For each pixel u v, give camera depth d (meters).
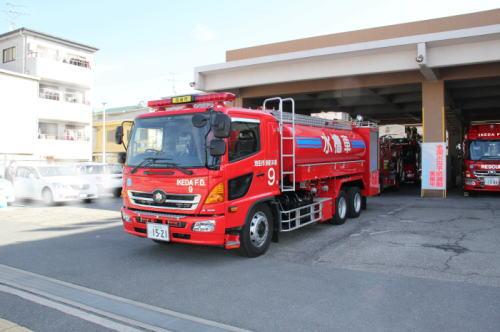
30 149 30.14
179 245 8.33
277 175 7.77
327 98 22.11
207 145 6.48
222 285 5.72
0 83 28.42
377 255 7.22
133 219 7.11
